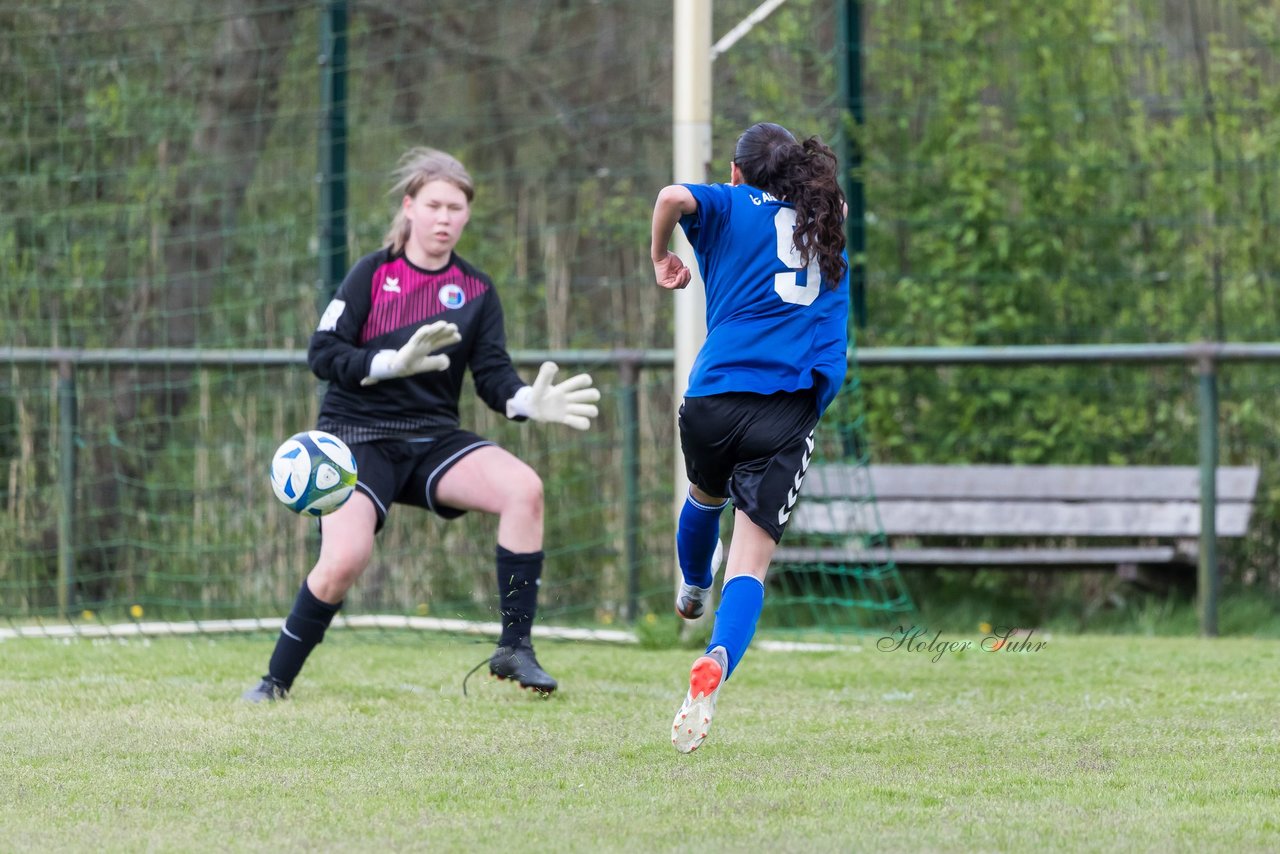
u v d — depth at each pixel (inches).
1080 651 920.9
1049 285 1299.2
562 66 1814.7
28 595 1252.5
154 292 1440.7
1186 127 1312.7
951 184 1293.1
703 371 571.5
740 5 1641.2
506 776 525.7
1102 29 1316.4
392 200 1589.6
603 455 1272.1
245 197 1566.2
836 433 1114.7
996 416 1277.1
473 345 741.3
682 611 669.9
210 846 427.8
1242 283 1291.8
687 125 954.1
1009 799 493.4
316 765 542.6
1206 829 448.8
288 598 1247.5
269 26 1598.2
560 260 1375.5
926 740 604.1
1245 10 1342.3
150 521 1298.0
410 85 1748.3
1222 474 1163.3
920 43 1321.4
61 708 674.8
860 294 1291.8
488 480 717.9
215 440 1293.1
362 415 719.7
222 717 647.1
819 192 579.5
